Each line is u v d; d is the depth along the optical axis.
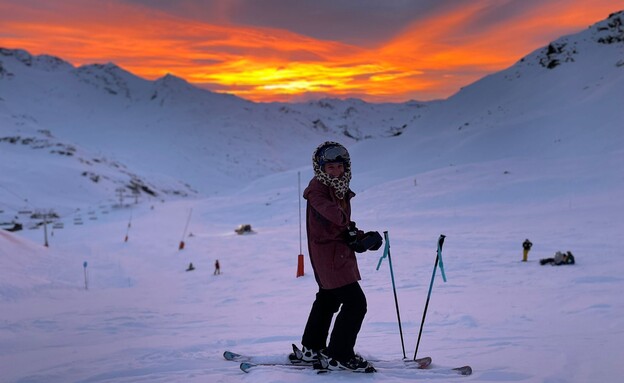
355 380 3.79
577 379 4.16
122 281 31.88
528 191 60.34
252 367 4.10
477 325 9.03
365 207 63.44
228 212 92.00
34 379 4.58
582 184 59.38
